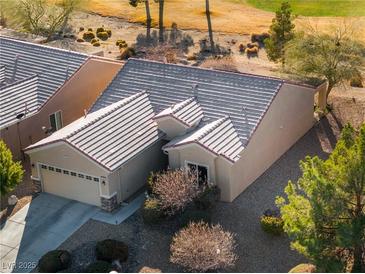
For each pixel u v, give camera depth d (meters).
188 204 30.56
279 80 36.00
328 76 44.12
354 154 23.50
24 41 46.47
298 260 28.08
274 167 36.75
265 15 73.38
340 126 42.59
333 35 48.97
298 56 44.97
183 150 32.62
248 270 27.56
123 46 62.22
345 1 77.56
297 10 75.00
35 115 38.81
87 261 28.41
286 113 37.59
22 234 30.72
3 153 31.52
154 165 35.00
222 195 32.75
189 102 35.59
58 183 33.78
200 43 63.47
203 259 26.53
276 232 29.39
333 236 24.16
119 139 33.41
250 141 33.38
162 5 69.00
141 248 29.14
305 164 25.06
